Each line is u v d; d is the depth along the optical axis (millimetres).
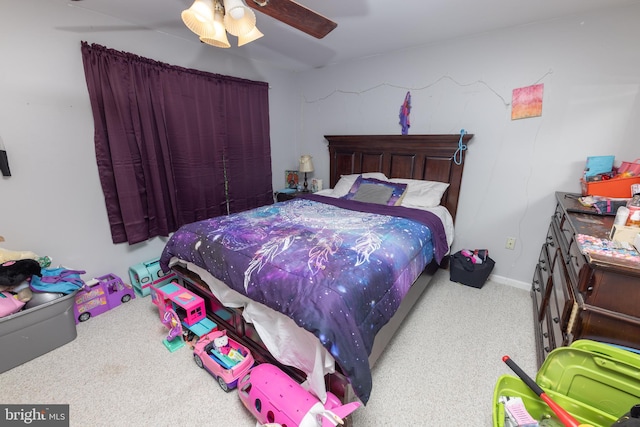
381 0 1858
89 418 1367
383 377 1604
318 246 1638
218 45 1443
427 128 2850
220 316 1809
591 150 2127
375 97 3143
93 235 2291
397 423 1339
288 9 1374
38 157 1957
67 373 1630
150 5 1995
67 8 1955
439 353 1783
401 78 2912
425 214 2373
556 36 2111
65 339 1852
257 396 1254
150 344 1868
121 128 2256
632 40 1887
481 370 1649
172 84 2529
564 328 1273
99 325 2057
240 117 3182
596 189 1850
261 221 2145
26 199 1938
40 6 1847
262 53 2996
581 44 2039
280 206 2670
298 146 4043
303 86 3758
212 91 2861
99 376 1609
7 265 1668
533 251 2498
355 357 1128
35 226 1998
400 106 2977
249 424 1345
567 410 1092
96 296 2168
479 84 2490
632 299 1043
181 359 1739
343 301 1186
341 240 1742
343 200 2850
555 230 1937
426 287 2549
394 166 3104
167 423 1347
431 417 1370
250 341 1626
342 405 1205
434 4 1909
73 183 2137
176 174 2703
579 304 1139
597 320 1122
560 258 1587
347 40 2594
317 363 1167
